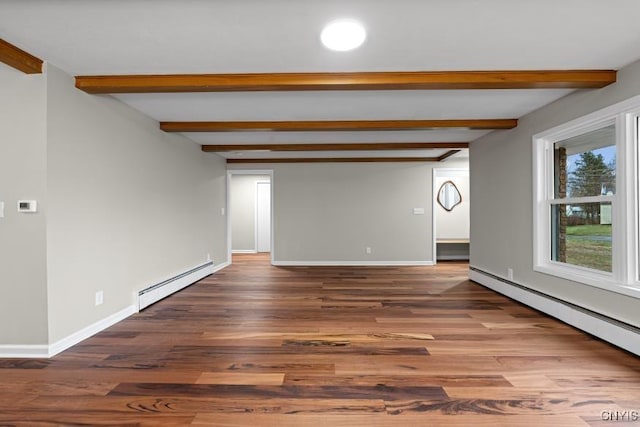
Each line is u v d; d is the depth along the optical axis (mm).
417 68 2508
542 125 3434
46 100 2361
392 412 1754
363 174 6699
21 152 2363
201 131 4086
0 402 1845
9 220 2369
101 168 2955
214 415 1729
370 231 6703
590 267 3021
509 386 2000
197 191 5230
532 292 3637
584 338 2746
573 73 2559
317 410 1772
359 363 2309
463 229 7750
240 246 9023
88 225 2791
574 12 1790
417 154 6223
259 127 3982
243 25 1913
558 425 1645
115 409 1779
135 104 3316
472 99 3184
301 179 6723
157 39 2072
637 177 2518
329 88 2676
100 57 2312
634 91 2408
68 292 2566
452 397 1888
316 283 5020
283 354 2457
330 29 1967
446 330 2961
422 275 5645
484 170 4758
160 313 3488
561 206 3404
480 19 1858
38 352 2381
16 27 1923
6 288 2379
